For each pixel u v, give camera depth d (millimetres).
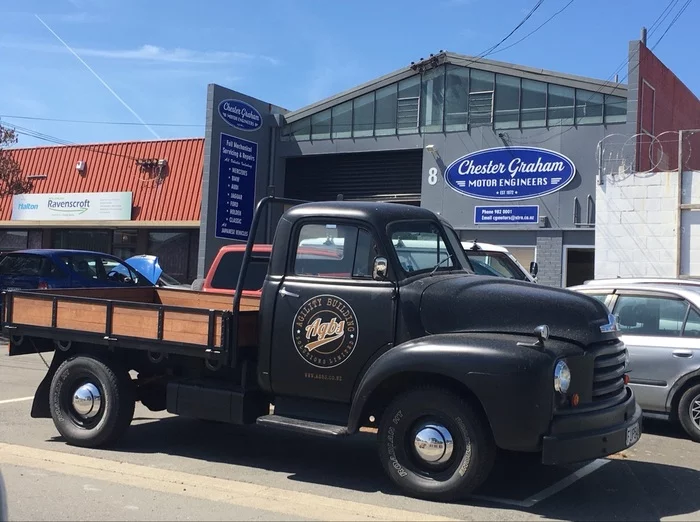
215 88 21141
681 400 7996
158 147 25266
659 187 14969
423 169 20281
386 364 5430
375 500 5531
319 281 5988
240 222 21859
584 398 5332
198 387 6457
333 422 5906
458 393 5348
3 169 22375
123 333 6672
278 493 5652
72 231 26953
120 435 6945
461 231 19656
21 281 13883
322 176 22516
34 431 7652
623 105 17922
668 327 8281
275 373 6066
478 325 5535
